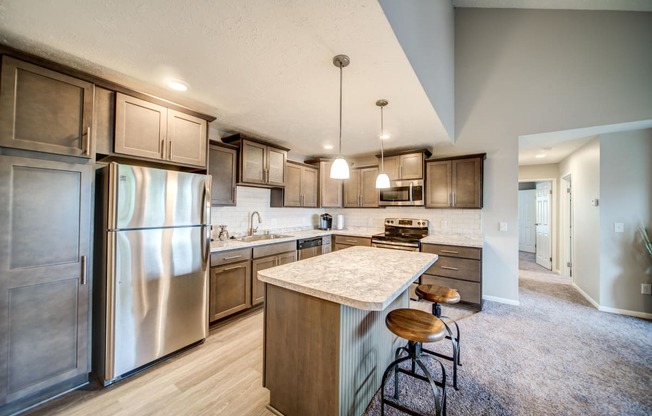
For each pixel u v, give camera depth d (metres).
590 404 1.62
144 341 1.89
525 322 2.79
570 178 4.38
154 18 1.24
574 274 4.00
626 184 2.98
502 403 1.62
